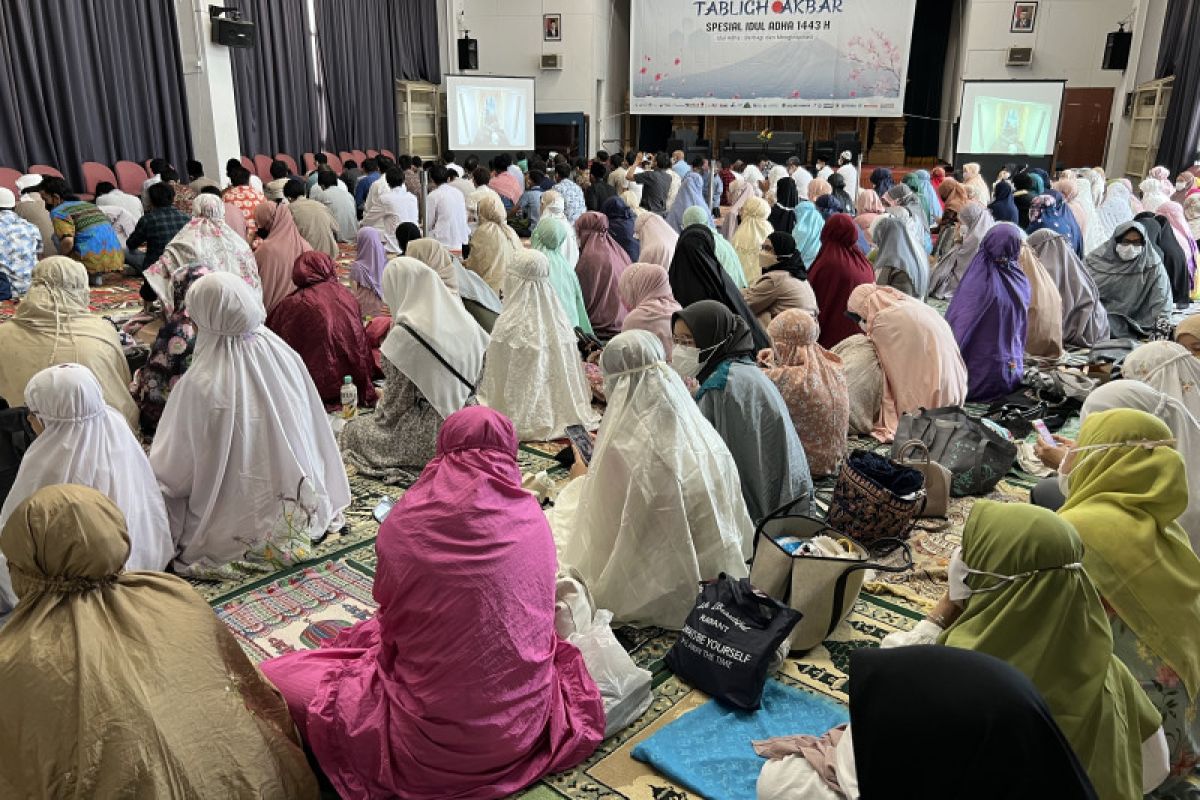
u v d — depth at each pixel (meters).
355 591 2.45
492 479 1.72
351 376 3.82
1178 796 1.70
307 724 1.66
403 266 3.23
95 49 7.97
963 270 6.42
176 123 8.95
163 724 1.37
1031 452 3.38
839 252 4.58
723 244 5.39
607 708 1.90
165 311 4.21
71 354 2.85
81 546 1.37
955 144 11.84
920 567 2.60
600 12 14.52
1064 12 12.97
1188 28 10.70
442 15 13.98
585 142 14.35
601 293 5.37
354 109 12.07
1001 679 1.06
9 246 5.55
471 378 3.21
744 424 2.68
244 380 2.46
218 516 2.50
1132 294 5.38
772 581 2.20
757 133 12.62
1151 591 1.67
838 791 1.48
